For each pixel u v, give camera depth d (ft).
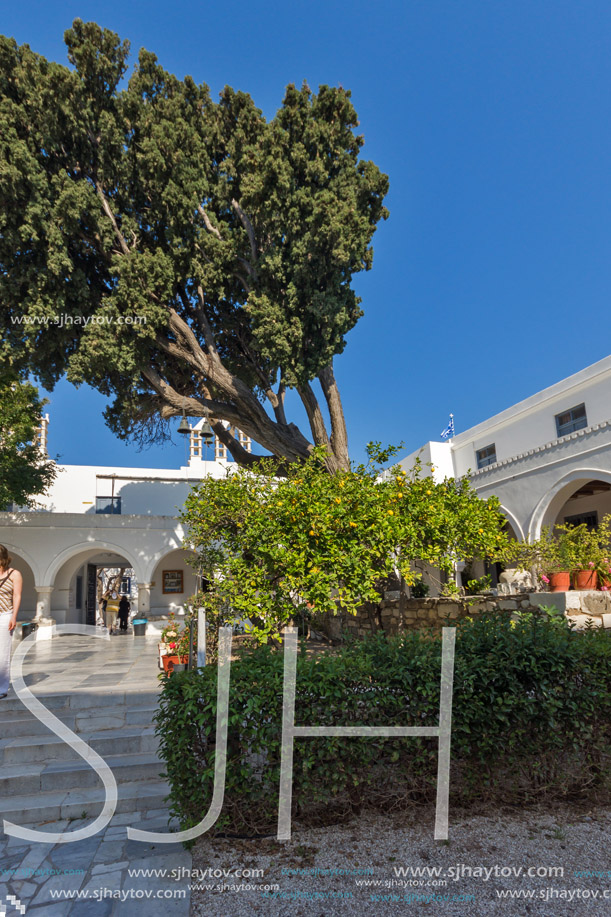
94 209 35.86
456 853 10.97
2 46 34.53
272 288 38.29
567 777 12.78
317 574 21.58
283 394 43.42
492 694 12.16
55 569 51.24
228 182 40.24
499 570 47.09
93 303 39.96
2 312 37.60
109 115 35.70
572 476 43.73
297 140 38.86
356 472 25.93
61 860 11.52
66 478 72.79
